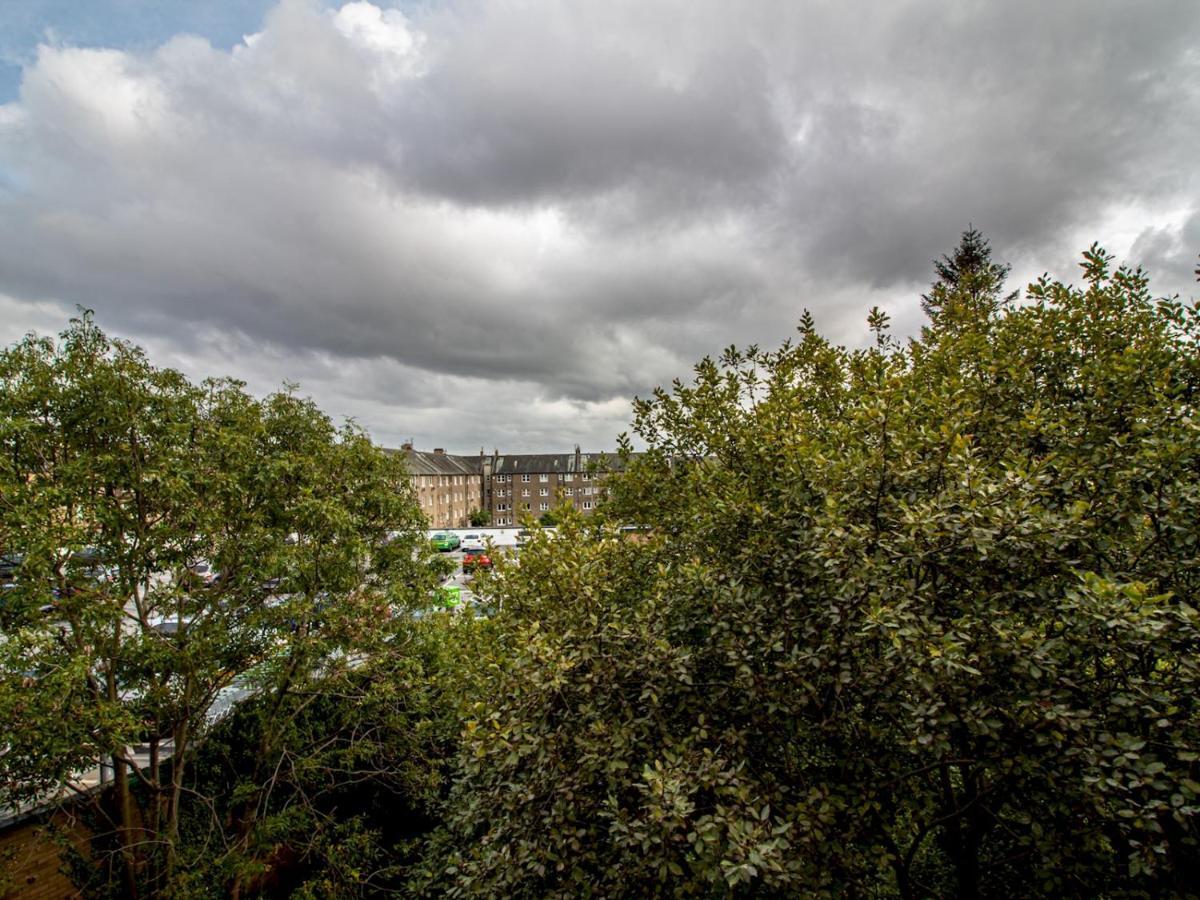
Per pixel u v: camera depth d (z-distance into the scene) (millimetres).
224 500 12398
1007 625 4414
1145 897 4336
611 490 11289
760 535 6465
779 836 4414
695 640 6754
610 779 5215
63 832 11219
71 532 9945
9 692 8648
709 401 10367
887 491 5742
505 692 5754
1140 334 7418
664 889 5121
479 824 7570
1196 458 4816
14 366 10625
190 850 11836
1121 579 4973
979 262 24719
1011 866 6156
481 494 88625
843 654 5195
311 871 14945
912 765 5547
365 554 13688
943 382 6461
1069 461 5305
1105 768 4043
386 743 13844
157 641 11164
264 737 13125
